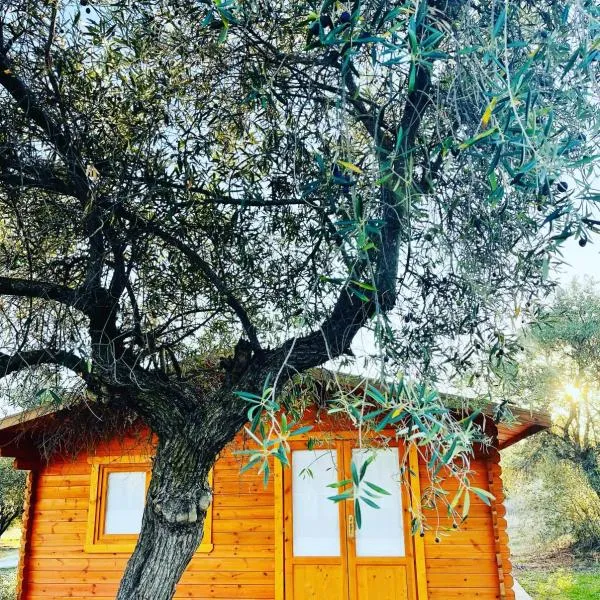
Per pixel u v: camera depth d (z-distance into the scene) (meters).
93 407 5.67
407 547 5.77
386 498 5.91
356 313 2.70
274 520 6.09
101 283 3.29
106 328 3.21
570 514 16.56
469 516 5.81
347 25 1.68
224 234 3.55
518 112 1.62
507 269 2.58
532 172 1.62
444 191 2.30
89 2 2.80
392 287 2.55
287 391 3.59
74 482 6.65
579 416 15.30
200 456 2.92
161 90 3.06
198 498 2.91
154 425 3.10
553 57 1.68
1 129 2.77
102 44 3.00
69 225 3.24
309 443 3.56
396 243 2.49
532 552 17.25
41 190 3.08
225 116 3.21
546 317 3.18
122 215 3.15
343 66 1.76
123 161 3.02
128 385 3.08
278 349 3.02
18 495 10.34
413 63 1.56
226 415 2.95
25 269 3.42
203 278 3.67
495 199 1.66
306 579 5.85
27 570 6.43
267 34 2.71
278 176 3.33
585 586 12.16
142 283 3.56
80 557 6.38
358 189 2.09
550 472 16.25
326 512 5.98
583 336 12.98
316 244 3.09
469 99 1.85
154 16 2.90
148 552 2.81
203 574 6.05
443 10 1.98
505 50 1.48
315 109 2.64
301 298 3.39
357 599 5.71
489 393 3.13
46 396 3.48
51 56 2.81
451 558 5.72
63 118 2.84
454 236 2.35
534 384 4.60
